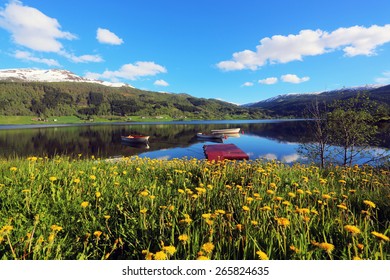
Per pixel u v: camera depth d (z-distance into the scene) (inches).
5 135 2731.3
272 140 1996.8
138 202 150.8
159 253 83.4
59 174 200.2
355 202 153.3
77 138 2470.5
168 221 118.6
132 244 102.7
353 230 88.0
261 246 94.3
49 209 140.0
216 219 112.8
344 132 408.8
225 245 96.9
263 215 118.2
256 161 304.3
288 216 113.9
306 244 91.4
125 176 223.0
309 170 245.8
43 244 100.0
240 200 146.5
